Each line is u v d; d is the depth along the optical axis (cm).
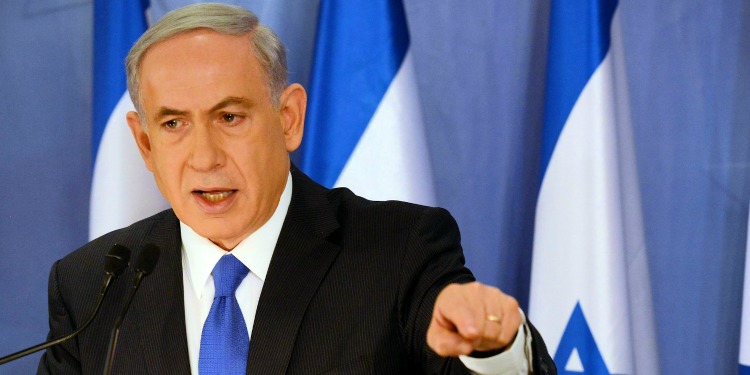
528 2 638
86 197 677
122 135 597
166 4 659
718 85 611
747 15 607
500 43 640
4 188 685
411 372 371
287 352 360
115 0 607
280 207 394
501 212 638
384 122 579
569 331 559
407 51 588
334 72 587
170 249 396
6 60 684
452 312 277
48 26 680
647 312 583
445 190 645
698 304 609
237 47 364
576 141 562
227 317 375
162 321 378
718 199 609
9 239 685
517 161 636
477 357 311
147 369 370
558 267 562
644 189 619
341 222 399
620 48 584
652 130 618
